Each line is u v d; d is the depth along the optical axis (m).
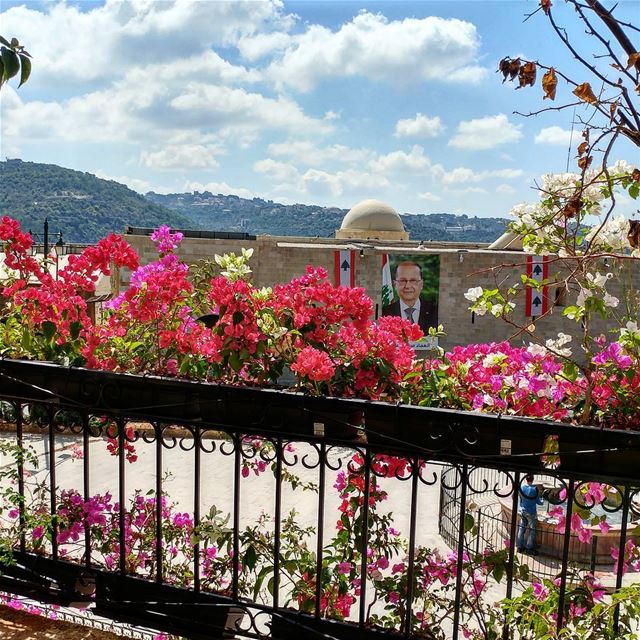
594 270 3.53
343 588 3.68
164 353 3.93
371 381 3.41
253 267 29.19
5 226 4.26
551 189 3.62
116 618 3.70
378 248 29.48
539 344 3.38
